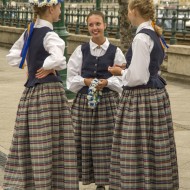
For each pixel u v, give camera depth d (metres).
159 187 5.11
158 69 5.15
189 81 14.61
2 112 10.57
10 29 25.44
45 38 5.18
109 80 5.76
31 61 5.27
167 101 5.19
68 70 5.98
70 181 5.25
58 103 5.22
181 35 18.89
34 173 5.18
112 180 5.30
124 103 5.15
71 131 5.28
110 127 5.85
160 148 5.05
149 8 5.07
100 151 5.85
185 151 7.76
